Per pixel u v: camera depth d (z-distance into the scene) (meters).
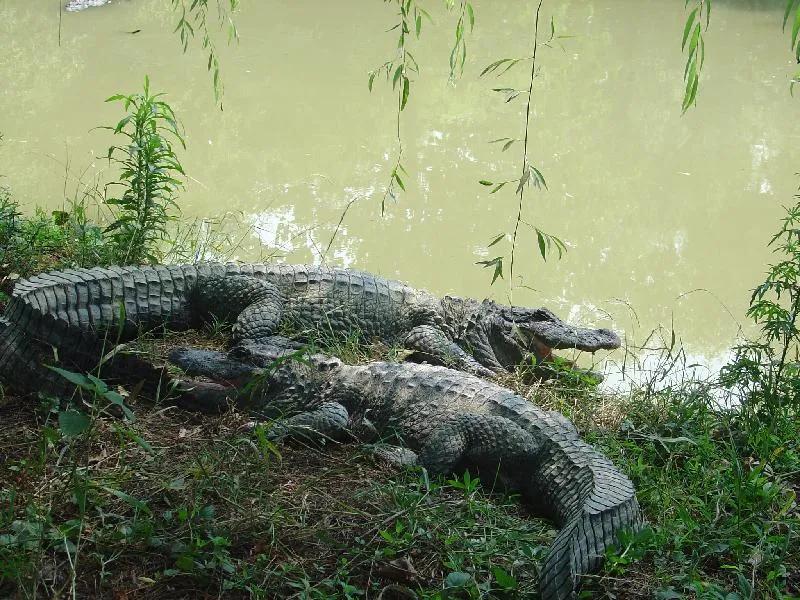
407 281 8.12
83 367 5.09
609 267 8.55
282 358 4.47
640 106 11.76
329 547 3.91
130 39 13.91
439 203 9.48
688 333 7.66
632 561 3.94
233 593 3.61
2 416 4.73
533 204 9.52
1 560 3.47
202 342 6.03
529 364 6.40
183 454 4.53
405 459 4.74
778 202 9.50
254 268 6.43
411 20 15.12
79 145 10.20
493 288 8.13
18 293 5.36
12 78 12.13
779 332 5.48
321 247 8.59
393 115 11.35
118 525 3.79
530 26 14.96
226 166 9.99
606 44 14.04
